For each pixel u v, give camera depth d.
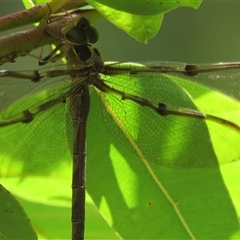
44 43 0.34
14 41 0.34
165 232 0.35
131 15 0.34
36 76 0.35
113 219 0.35
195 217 0.35
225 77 0.35
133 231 0.35
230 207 0.35
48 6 0.34
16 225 0.34
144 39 0.34
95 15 0.35
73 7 0.35
